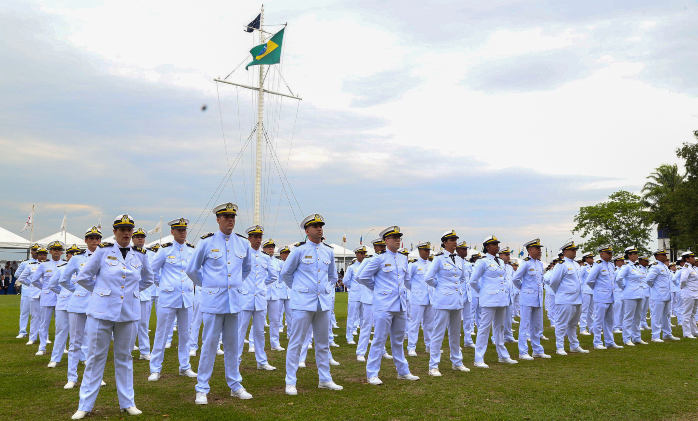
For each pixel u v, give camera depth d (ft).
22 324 47.21
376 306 29.07
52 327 57.41
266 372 31.65
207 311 24.18
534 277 38.34
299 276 27.09
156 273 29.58
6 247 105.50
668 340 48.26
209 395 25.36
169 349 40.70
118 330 21.89
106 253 22.17
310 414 21.67
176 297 29.73
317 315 27.02
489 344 46.93
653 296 48.08
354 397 24.89
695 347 43.04
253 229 33.73
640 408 22.81
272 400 24.27
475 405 23.27
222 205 25.72
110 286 21.83
